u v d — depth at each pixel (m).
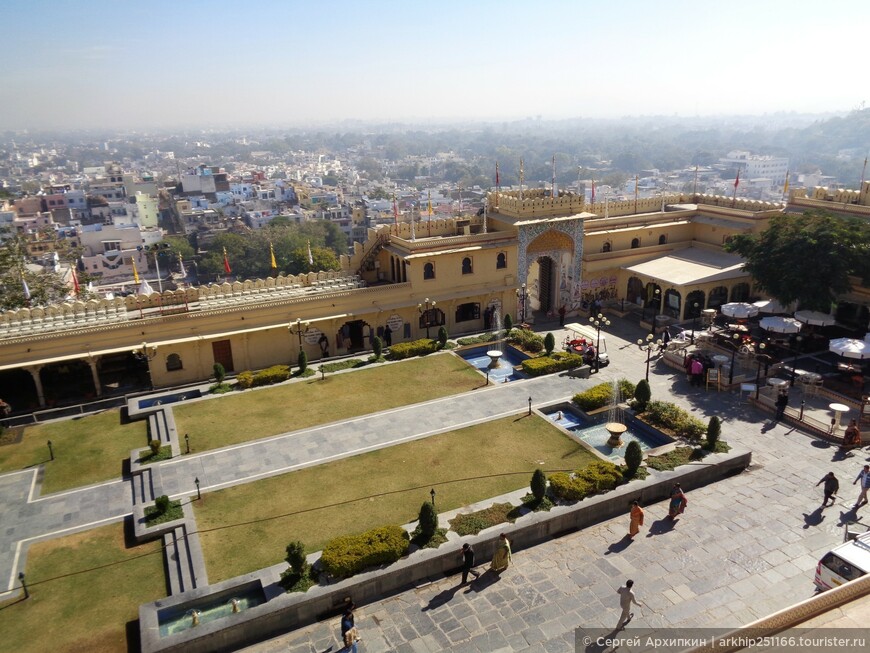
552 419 33.72
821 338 42.78
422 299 45.75
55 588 21.69
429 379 38.94
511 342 44.72
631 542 23.52
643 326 48.69
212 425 33.25
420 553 22.16
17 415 35.81
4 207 167.62
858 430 29.48
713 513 25.06
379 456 29.58
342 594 20.67
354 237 167.88
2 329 36.66
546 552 23.20
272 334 41.84
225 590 20.69
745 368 38.62
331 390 37.53
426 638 19.19
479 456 29.39
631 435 32.03
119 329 37.50
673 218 55.31
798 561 22.03
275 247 132.25
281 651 19.00
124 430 33.59
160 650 18.33
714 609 19.88
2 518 25.83
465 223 51.03
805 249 38.91
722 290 48.81
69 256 99.19
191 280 132.38
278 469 28.64
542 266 53.81
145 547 23.84
